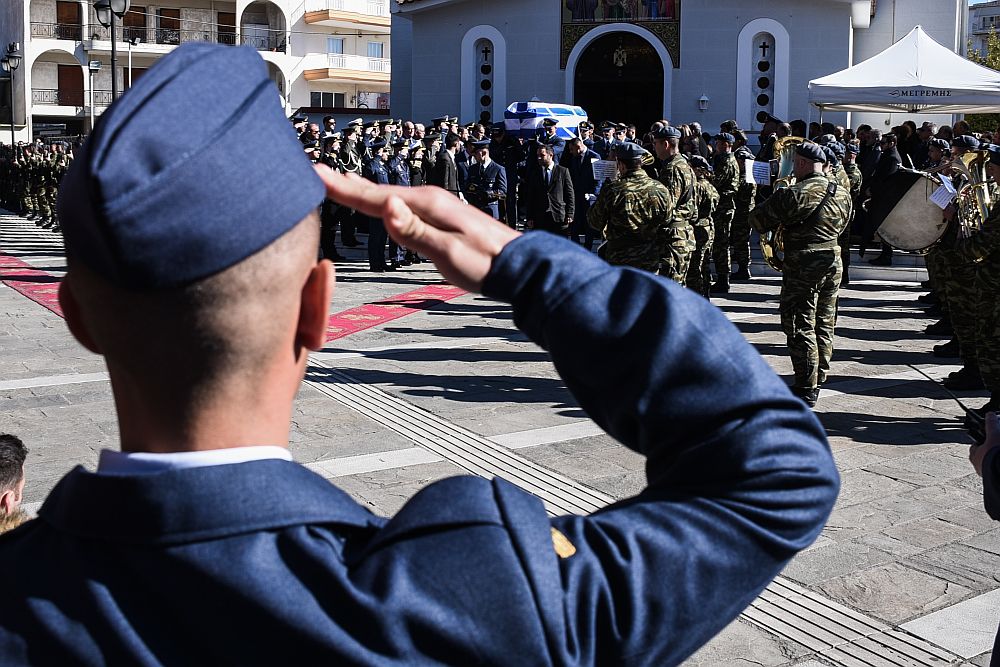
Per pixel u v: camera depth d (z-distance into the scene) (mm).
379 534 932
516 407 7641
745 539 917
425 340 10219
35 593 888
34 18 43312
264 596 853
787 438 936
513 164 18141
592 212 9148
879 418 7406
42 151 26234
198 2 45062
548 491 5781
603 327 940
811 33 25312
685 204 9258
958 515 5457
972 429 2578
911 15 27609
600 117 28156
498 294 981
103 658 858
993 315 7406
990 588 4547
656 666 918
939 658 3926
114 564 885
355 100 48781
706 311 966
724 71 25891
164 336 860
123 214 788
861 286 14141
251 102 865
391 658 854
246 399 912
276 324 899
